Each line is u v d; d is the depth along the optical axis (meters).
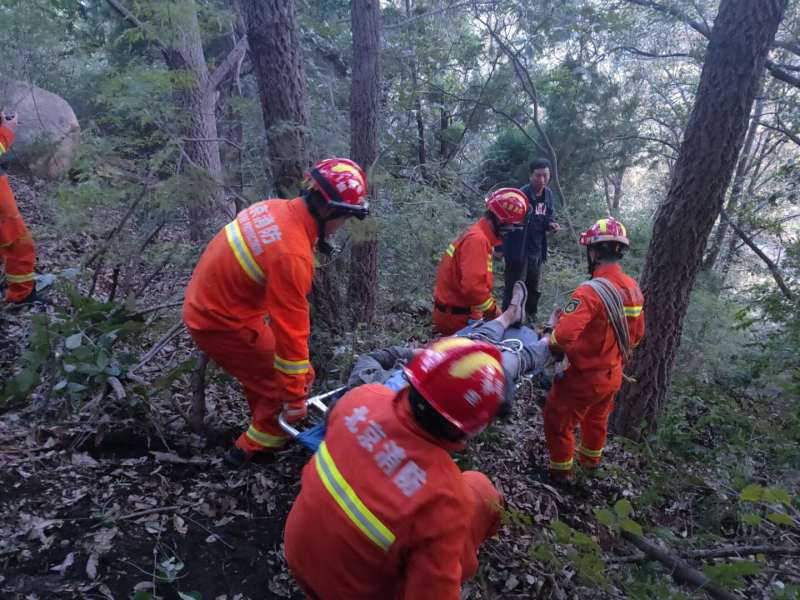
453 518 1.53
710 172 4.34
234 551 2.69
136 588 2.36
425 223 5.40
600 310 3.51
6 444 3.01
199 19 5.52
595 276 3.77
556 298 6.93
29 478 2.83
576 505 3.80
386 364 3.02
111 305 3.41
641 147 11.70
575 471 4.06
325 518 1.63
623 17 9.79
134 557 2.52
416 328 4.97
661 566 2.80
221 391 4.01
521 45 10.20
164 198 3.60
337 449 1.68
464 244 4.18
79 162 3.78
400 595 1.67
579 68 10.17
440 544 1.51
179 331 3.95
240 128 6.62
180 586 2.45
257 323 2.81
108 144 3.97
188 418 3.40
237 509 2.94
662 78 11.78
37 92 7.98
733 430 4.88
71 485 2.85
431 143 11.57
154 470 3.08
